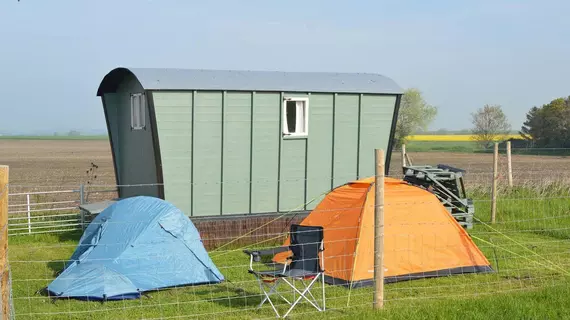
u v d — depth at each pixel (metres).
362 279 9.68
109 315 8.12
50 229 14.88
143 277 9.48
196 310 8.34
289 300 8.82
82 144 94.56
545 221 14.77
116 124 16.27
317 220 10.86
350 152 14.55
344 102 14.41
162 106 12.85
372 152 14.76
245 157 13.59
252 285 9.74
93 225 10.62
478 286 9.55
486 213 15.74
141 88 14.02
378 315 7.64
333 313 8.07
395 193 10.51
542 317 7.58
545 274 10.24
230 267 10.76
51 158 52.72
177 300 8.89
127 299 8.98
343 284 9.70
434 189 15.20
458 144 76.50
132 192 15.22
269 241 13.46
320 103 14.20
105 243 9.92
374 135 14.77
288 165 13.97
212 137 13.29
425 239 10.27
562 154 51.00
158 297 9.09
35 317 8.00
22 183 26.92
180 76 13.31
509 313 7.69
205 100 13.17
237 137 13.48
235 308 8.43
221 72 14.04
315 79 14.52
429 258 10.24
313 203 14.20
